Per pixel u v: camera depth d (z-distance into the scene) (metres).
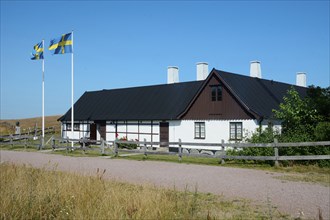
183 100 32.88
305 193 10.71
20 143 32.56
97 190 8.19
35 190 8.19
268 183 12.48
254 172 15.23
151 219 6.46
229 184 12.38
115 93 41.44
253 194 10.64
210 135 28.78
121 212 6.71
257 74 35.94
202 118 29.31
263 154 18.12
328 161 16.03
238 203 9.50
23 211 6.74
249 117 26.67
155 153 21.64
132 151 23.02
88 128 39.44
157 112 33.03
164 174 14.92
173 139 31.23
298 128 18.67
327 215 8.20
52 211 7.07
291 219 7.93
